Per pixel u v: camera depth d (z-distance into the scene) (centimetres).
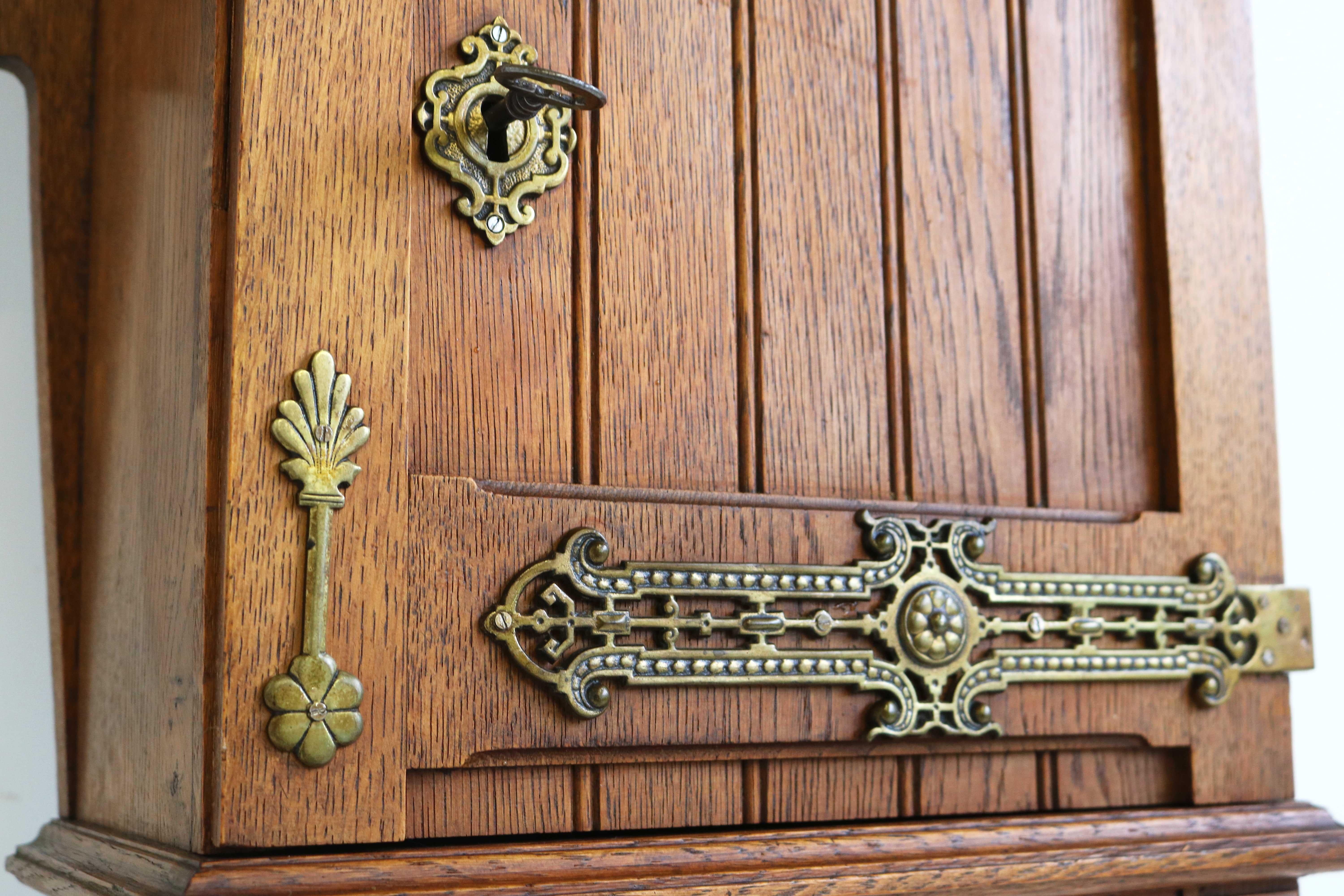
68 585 86
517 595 67
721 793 72
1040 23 89
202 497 63
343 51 66
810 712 74
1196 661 86
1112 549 85
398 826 63
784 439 76
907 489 80
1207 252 92
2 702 99
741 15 78
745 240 77
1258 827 85
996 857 74
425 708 64
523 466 69
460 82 69
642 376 73
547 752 68
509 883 63
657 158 75
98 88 90
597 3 74
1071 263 88
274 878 59
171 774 65
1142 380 89
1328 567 129
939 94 84
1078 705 82
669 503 72
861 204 81
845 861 71
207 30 67
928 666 77
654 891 65
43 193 88
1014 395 84
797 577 74
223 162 65
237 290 62
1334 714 127
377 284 65
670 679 70
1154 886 80
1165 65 92
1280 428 131
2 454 101
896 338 81
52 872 76
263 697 61
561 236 72
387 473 65
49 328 88
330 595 63
